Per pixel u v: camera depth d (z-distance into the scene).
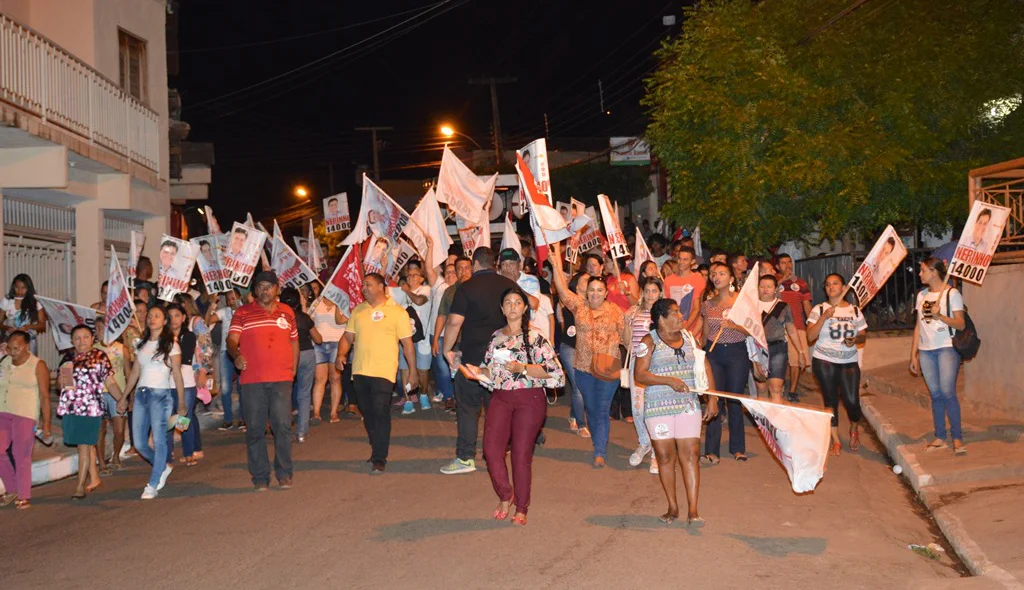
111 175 18.69
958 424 10.66
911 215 19.14
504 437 8.28
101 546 8.02
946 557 7.72
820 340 11.57
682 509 8.73
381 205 14.19
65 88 16.11
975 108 18.08
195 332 13.80
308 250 21.23
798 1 19.27
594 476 10.23
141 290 12.86
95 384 10.29
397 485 9.94
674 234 23.16
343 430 13.92
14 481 10.05
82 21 18.92
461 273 13.48
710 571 6.91
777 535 7.93
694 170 20.12
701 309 11.02
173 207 28.50
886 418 13.10
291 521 8.56
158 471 10.05
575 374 10.86
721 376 10.85
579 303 10.79
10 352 10.09
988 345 12.67
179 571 7.15
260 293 9.91
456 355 10.41
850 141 17.69
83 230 18.66
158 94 21.83
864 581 6.73
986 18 18.33
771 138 18.88
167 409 10.16
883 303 18.50
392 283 14.86
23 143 15.28
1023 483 9.38
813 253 24.53
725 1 20.00
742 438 11.02
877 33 18.55
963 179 17.97
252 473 9.96
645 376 8.13
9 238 16.39
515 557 7.25
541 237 10.93
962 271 10.72
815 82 18.75
